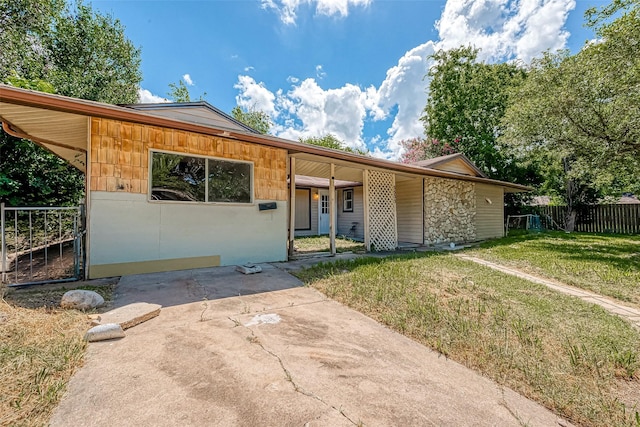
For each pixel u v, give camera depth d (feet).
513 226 54.13
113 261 14.08
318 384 6.15
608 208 44.86
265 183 19.34
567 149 28.22
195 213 16.51
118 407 5.18
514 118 31.22
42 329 7.82
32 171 28.89
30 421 4.73
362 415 5.24
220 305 10.78
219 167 17.53
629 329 9.79
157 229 15.28
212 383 5.99
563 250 26.37
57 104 11.89
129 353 7.11
